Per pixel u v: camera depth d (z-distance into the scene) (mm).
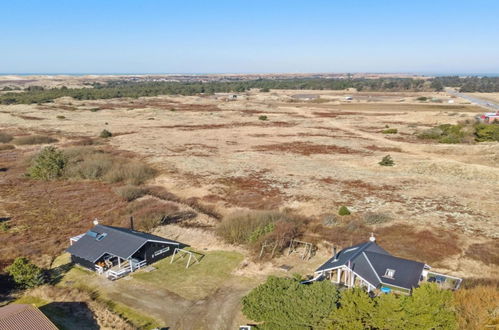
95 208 40969
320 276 25781
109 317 22094
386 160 59656
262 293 20703
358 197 44500
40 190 47312
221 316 22516
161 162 61438
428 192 46531
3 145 72438
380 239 32844
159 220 37094
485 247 31047
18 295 24609
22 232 34719
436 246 31328
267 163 61844
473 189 47781
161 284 26109
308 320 18797
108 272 27031
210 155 67500
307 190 47094
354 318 18438
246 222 34844
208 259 29953
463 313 19641
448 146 72625
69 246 31547
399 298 19438
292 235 33156
